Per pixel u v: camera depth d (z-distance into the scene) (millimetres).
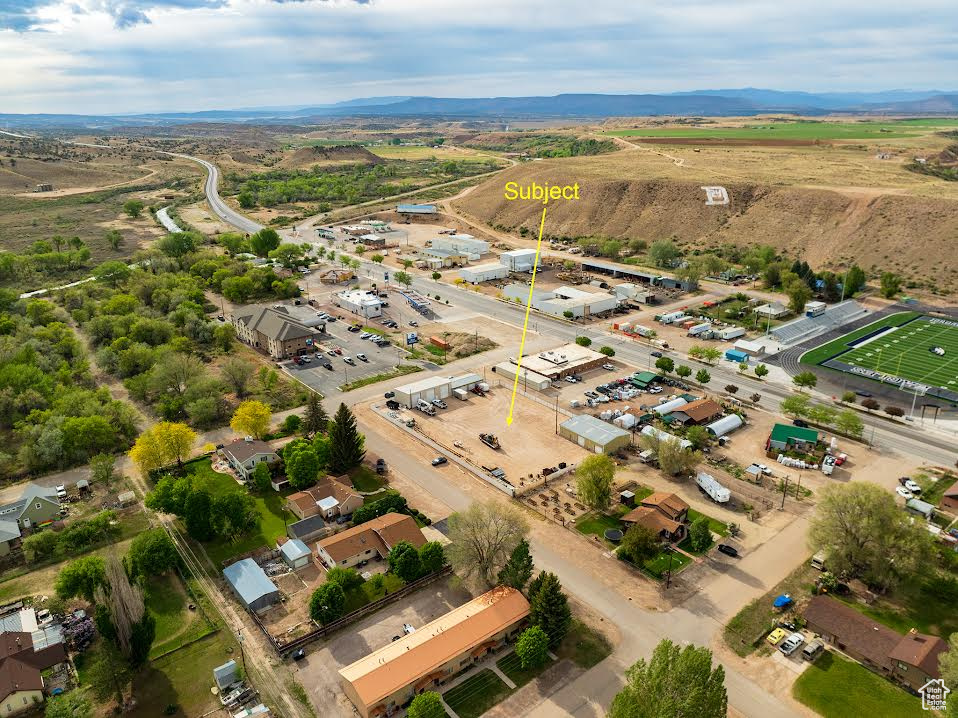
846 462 113250
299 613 79812
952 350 162250
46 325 180750
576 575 85750
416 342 172625
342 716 65188
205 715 65375
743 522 96812
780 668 70375
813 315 183375
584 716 64625
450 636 70938
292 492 105938
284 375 152000
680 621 77438
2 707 64812
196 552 91188
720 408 130750
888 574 79438
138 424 129000
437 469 112438
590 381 147750
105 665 66188
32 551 89312
